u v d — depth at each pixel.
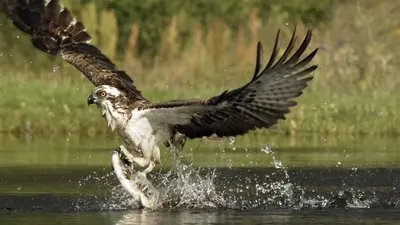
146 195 13.01
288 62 11.45
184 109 12.29
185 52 29.30
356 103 23.02
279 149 19.02
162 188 13.59
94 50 13.56
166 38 29.86
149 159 12.84
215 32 29.72
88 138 21.72
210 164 16.78
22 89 24.20
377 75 25.80
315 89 24.34
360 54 27.06
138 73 28.52
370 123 22.19
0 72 28.31
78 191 14.11
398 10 29.45
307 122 22.19
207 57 28.88
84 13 30.08
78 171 16.03
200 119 12.36
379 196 13.68
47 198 13.53
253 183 14.81
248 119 11.98
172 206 13.14
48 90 24.12
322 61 26.30
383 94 23.81
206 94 24.97
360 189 14.20
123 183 12.91
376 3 29.83
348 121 22.30
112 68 13.41
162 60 29.22
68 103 23.48
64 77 26.80
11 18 13.69
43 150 19.05
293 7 30.81
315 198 13.62
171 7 31.44
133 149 12.93
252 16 30.08
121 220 12.01
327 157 17.59
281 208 13.02
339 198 13.55
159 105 12.52
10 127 22.81
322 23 30.59
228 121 12.19
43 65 28.97
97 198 13.56
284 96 11.63
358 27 28.86
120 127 12.77
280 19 30.53
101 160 17.45
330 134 22.02
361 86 25.16
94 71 13.25
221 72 28.23
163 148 17.88
